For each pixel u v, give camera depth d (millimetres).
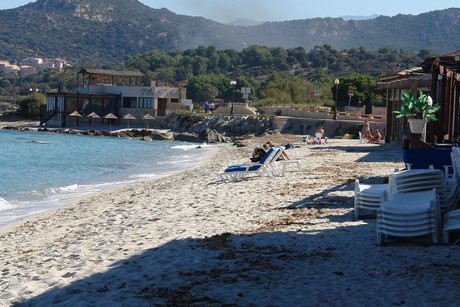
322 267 8469
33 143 59719
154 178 28688
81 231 13461
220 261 9078
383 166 24531
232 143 67062
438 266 8297
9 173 30250
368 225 11320
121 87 97188
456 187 11109
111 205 17969
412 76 33844
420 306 6758
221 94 159000
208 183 21062
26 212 18219
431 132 20734
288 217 12688
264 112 90688
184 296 7391
